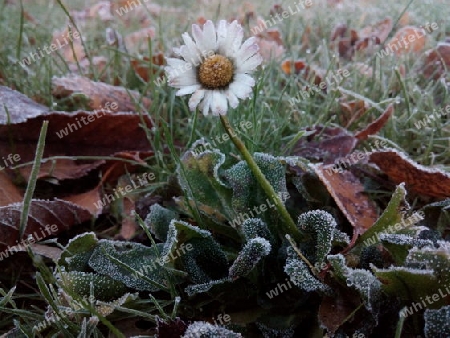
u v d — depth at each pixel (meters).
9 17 0.43
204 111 0.13
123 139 0.21
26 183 0.20
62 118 0.20
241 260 0.13
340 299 0.13
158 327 0.12
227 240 0.17
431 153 0.21
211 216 0.16
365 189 0.18
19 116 0.20
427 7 0.42
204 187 0.16
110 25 0.43
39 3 0.52
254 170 0.14
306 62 0.30
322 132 0.21
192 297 0.14
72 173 0.20
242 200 0.15
